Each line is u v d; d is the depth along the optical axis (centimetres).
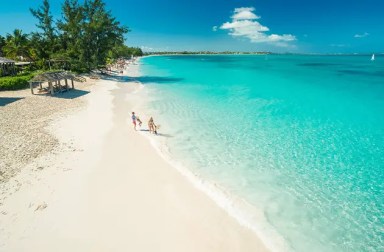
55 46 6519
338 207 1443
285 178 1706
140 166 1786
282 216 1364
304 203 1468
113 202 1407
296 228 1287
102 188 1521
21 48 6562
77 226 1232
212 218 1328
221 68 10150
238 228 1269
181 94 4253
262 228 1277
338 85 5297
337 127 2616
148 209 1370
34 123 2455
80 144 2067
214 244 1172
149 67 10588
